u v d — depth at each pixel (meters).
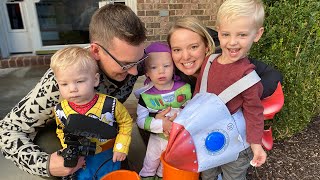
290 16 2.34
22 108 1.60
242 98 1.57
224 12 1.55
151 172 1.98
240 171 1.71
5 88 4.30
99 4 5.29
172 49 1.83
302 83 2.55
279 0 2.38
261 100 1.71
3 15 5.04
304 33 2.37
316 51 2.52
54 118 1.72
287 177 2.26
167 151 1.52
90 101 1.58
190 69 1.83
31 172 1.58
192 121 1.46
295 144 2.65
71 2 5.25
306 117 2.68
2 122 1.66
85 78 1.49
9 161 2.34
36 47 5.33
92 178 1.69
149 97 1.89
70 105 1.57
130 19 1.49
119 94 1.86
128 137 1.67
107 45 1.50
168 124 1.77
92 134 1.42
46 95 1.57
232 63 1.60
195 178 1.67
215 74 1.65
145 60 1.81
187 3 4.99
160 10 4.93
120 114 1.66
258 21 1.55
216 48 1.90
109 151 1.74
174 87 1.90
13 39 5.24
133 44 1.48
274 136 2.65
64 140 1.51
